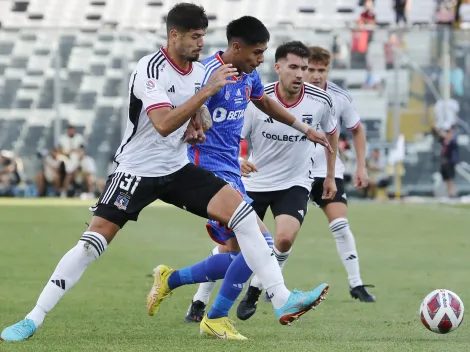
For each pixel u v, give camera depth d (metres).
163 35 100.44
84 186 97.62
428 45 95.81
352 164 93.62
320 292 21.69
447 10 112.44
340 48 96.50
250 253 22.30
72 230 59.81
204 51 97.56
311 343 21.89
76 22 131.75
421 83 95.44
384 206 85.50
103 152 100.25
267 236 25.47
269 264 22.34
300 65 29.38
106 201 22.44
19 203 87.12
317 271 41.06
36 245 50.66
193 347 20.95
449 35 95.44
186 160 23.02
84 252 22.17
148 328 25.20
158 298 25.66
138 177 22.36
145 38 100.62
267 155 30.39
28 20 132.62
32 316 22.11
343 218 33.56
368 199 93.50
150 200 22.69
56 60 101.94
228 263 24.89
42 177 97.50
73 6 134.12
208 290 26.77
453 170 93.56
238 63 24.89
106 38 100.94
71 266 22.17
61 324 25.69
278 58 29.73
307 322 26.98
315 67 33.41
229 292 23.28
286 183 30.61
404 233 60.16
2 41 102.94
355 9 127.19
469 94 95.19
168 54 22.06
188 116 20.91
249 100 26.00
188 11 21.67
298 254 47.91
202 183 22.66
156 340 22.34
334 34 96.75
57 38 102.25
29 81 101.75
